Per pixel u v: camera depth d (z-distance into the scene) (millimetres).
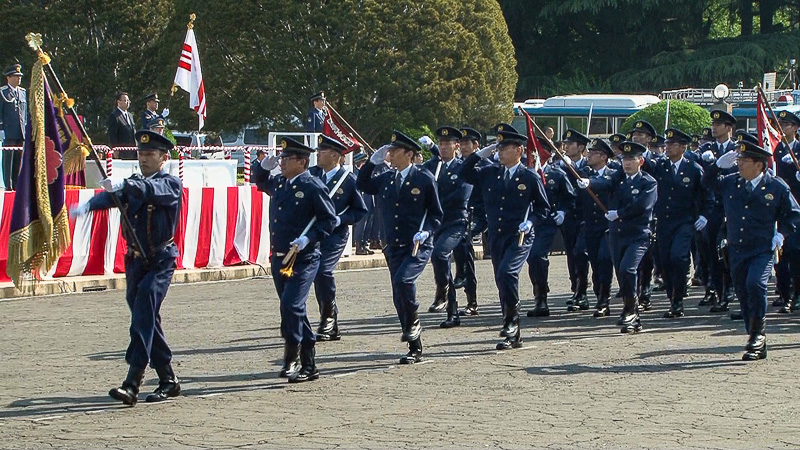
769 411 15164
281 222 17578
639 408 15422
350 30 54562
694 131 51969
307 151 17703
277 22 54781
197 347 20859
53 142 16375
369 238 38719
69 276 30484
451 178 23422
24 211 16328
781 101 54219
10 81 32500
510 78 60062
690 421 14625
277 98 55062
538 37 95500
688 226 24688
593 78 94562
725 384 16984
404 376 17891
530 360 19203
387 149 19672
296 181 17609
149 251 16109
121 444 13727
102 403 16109
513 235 20719
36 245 16469
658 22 93938
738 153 19422
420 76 55562
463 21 57656
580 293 26188
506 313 20500
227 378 17859
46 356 20047
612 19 92562
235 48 55219
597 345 20781
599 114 58781
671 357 19328
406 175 19562
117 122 35562
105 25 61156
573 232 26703
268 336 22125
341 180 20328
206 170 34719
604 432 14086
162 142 16234
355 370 18500
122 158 35156
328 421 14844
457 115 56344
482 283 31703
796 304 25172
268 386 17219
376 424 14648
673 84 89625
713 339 21297
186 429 14477
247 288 30875
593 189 23344
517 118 61094
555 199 25609
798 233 24344
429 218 19547
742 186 19359
